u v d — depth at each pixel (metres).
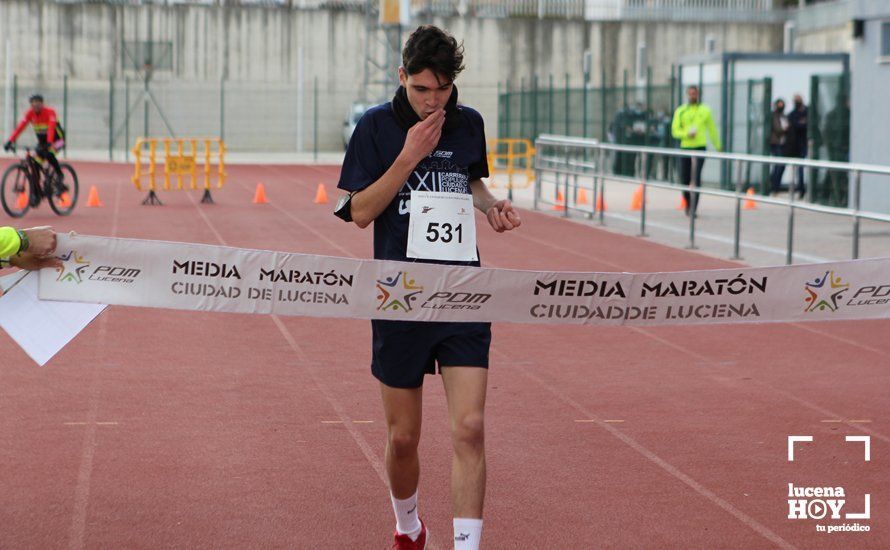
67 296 5.00
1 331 10.46
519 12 49.84
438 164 4.98
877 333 11.02
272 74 48.84
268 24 48.53
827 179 21.89
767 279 5.22
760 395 8.59
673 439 7.41
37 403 8.07
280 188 29.69
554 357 9.89
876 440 7.42
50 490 6.28
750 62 28.66
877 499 6.30
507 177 36.34
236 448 7.09
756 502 6.23
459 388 4.86
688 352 10.15
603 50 50.28
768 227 17.73
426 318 4.94
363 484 6.46
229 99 48.59
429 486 6.46
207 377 8.95
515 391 8.67
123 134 47.97
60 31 47.31
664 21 50.19
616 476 6.65
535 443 7.30
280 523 5.85
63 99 47.34
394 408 5.04
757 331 11.09
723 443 7.33
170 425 7.58
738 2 50.06
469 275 4.95
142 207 23.44
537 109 41.09
